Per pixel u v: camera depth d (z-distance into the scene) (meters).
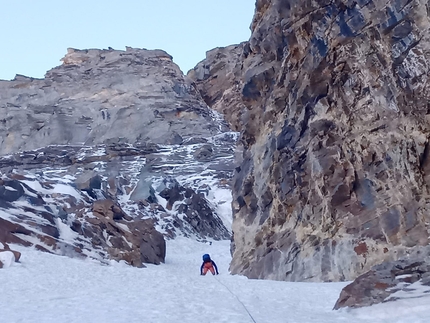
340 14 16.77
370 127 15.79
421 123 14.79
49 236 20.08
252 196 20.55
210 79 87.19
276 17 19.94
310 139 17.25
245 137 21.89
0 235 18.33
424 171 14.48
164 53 84.19
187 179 51.78
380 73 15.70
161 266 22.17
